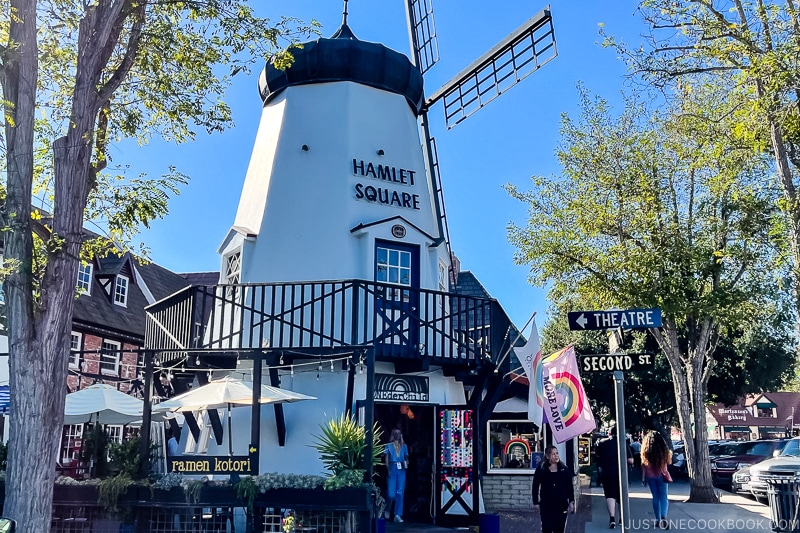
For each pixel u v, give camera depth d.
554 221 17.89
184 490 9.22
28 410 7.33
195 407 10.07
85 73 8.30
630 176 17.09
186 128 10.55
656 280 16.84
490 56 18.16
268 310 13.71
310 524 9.05
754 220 16.61
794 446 19.83
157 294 27.45
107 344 22.09
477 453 13.02
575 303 18.42
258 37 9.56
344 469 9.24
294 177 14.70
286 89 15.55
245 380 13.12
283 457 12.44
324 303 13.10
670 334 18.38
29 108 8.02
